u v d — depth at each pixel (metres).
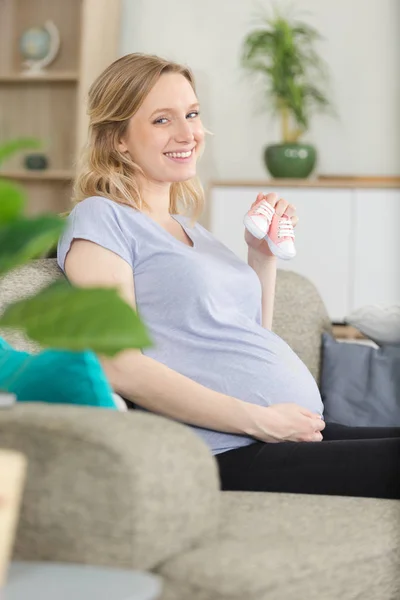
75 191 2.75
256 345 2.54
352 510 1.95
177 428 1.67
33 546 1.58
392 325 3.24
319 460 2.22
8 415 1.61
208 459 1.67
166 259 2.51
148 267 2.52
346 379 3.13
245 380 2.48
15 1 7.40
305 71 7.07
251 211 2.85
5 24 7.43
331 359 3.18
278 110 7.14
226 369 2.48
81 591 1.32
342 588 1.73
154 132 2.67
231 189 6.54
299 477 2.22
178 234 2.74
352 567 1.74
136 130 2.69
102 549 1.54
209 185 6.59
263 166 7.27
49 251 2.63
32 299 1.25
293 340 3.14
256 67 6.78
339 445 2.24
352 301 6.43
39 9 7.37
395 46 7.00
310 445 2.27
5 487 1.25
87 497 1.55
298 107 6.63
